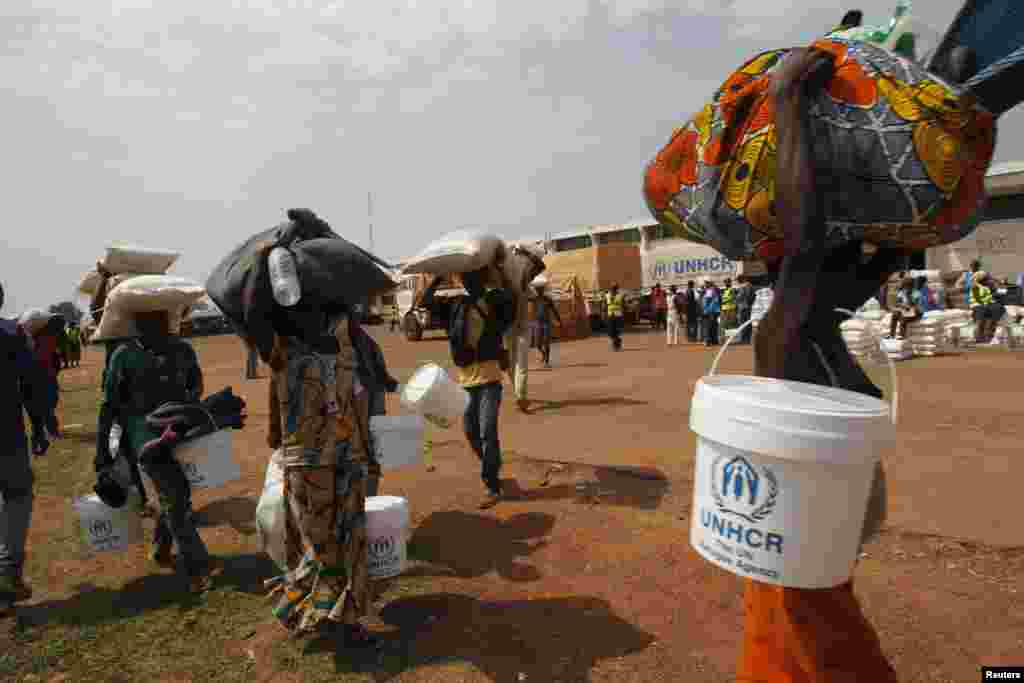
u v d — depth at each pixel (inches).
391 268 140.6
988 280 615.8
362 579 122.4
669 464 232.4
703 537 68.8
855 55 69.4
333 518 120.3
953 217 67.9
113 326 159.3
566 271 1148.5
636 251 1137.4
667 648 120.3
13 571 149.2
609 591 143.3
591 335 1036.5
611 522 181.0
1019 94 67.3
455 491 216.1
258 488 235.6
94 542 163.2
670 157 83.4
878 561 149.1
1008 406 315.9
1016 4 66.5
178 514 153.9
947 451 238.5
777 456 60.8
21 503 152.3
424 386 179.6
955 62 69.1
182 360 164.1
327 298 120.7
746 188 74.0
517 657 119.5
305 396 119.1
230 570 166.9
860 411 60.2
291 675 118.2
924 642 116.3
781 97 67.9
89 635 137.0
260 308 119.9
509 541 173.5
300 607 122.7
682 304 839.1
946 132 64.1
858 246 76.3
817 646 67.2
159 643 132.6
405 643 126.3
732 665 114.0
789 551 62.2
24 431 153.9
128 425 159.2
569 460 243.6
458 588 148.9
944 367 462.9
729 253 82.0
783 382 70.1
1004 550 149.0
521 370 347.6
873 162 65.9
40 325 328.5
